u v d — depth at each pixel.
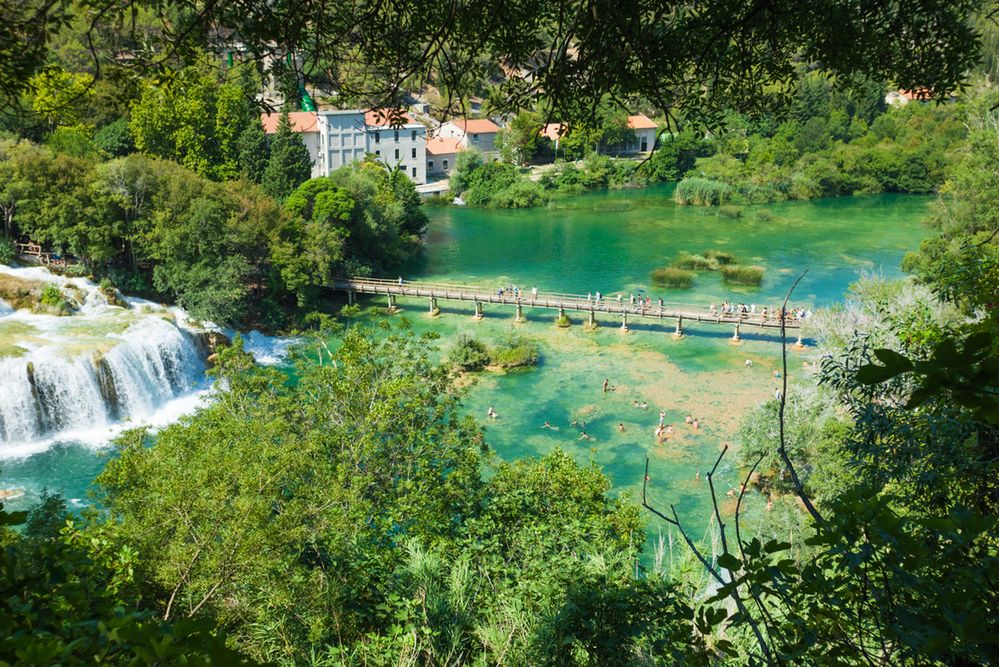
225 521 15.18
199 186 55.38
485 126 117.31
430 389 25.48
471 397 43.81
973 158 54.03
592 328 55.78
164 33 7.82
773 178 104.00
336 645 13.21
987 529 3.64
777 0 8.17
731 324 56.06
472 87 8.97
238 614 14.55
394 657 11.92
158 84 8.07
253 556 14.36
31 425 40.12
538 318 58.16
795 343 51.97
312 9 7.69
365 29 8.21
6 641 3.24
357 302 62.09
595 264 71.38
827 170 106.44
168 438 20.48
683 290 63.22
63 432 41.28
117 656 3.63
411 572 14.23
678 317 54.28
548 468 22.00
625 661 11.09
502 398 43.75
